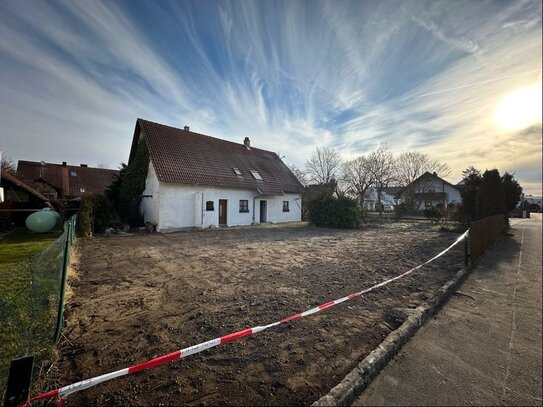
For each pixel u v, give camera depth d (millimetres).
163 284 5457
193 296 4770
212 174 19094
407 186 36281
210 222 18219
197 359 2865
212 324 3691
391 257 8375
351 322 3799
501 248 10789
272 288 5246
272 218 23281
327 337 3373
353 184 34531
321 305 4340
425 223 22641
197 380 2533
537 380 2773
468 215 18547
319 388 2465
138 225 17781
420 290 5238
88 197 13680
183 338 3309
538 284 6094
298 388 2459
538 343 3518
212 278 5910
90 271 6438
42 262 4090
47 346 2998
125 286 5312
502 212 15586
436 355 3176
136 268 6773
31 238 11141
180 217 16859
